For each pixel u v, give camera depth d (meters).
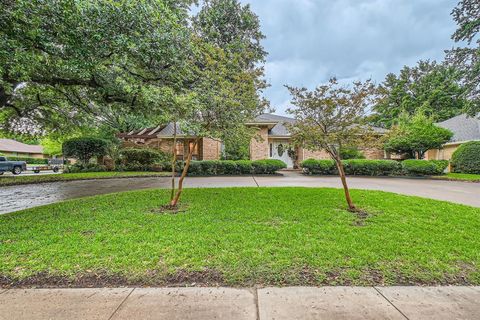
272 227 4.20
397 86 29.16
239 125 5.76
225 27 18.42
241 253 3.19
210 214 4.98
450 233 3.93
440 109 25.95
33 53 5.62
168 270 2.80
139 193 7.31
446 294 2.41
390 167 13.95
